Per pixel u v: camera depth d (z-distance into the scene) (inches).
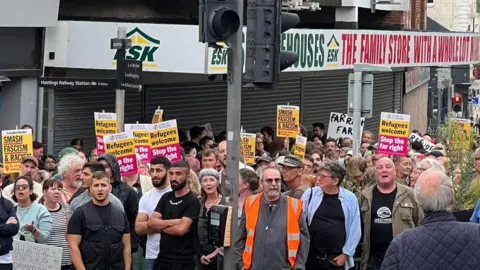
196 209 498.3
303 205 473.7
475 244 295.1
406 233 301.3
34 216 499.8
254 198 458.3
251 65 450.3
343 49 1081.4
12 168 630.5
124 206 518.3
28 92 851.4
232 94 452.8
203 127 926.4
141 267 541.3
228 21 439.2
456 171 596.7
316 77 1254.3
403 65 1229.7
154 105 990.4
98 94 920.9
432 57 1320.1
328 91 1288.1
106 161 519.2
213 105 1069.8
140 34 868.0
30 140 633.0
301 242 455.2
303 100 1232.8
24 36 836.6
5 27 816.9
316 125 1066.1
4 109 848.9
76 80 751.7
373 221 497.0
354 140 692.7
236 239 461.1
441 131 933.8
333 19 1296.8
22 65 839.1
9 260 491.2
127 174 594.2
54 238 506.0
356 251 519.2
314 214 480.4
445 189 298.8
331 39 1056.2
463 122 870.4
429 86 1969.7
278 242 451.2
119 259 474.3
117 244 471.5
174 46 866.8
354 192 581.6
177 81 995.9
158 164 511.2
